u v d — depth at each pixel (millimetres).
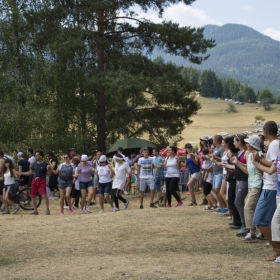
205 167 12586
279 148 6855
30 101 23578
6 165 14414
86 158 14281
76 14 23641
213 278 5945
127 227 10352
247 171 8672
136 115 26188
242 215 9188
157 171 15117
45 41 23719
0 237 9953
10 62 23375
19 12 23906
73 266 7137
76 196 15961
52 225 11227
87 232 10070
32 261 7828
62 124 23797
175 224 10461
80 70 24516
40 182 14234
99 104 25656
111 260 7414
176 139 26969
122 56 24516
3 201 14648
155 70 25703
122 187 14375
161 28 24000
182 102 24406
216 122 123562
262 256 7488
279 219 6801
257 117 124125
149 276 6129
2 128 22531
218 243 8664
